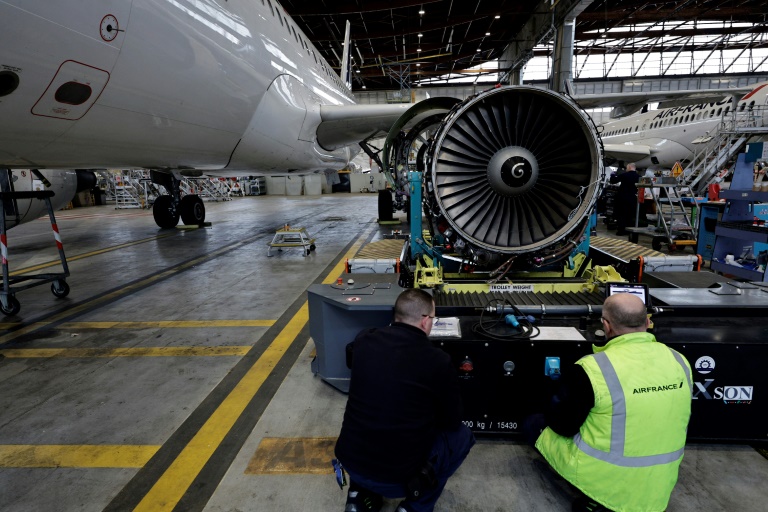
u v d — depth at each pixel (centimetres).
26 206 791
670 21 2734
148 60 359
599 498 173
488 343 226
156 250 868
